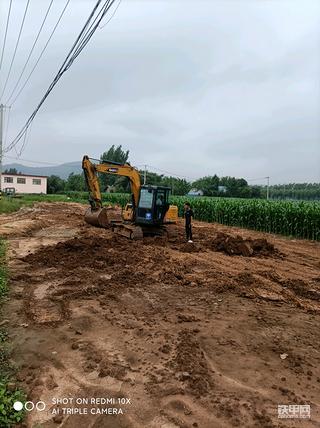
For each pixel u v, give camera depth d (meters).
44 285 10.65
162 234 19.50
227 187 85.94
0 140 44.84
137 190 19.06
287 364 6.41
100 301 9.30
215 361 6.43
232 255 15.73
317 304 9.67
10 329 7.68
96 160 19.77
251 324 8.05
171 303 9.28
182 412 5.11
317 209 21.83
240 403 5.30
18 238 19.06
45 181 97.50
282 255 16.30
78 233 20.33
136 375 5.98
